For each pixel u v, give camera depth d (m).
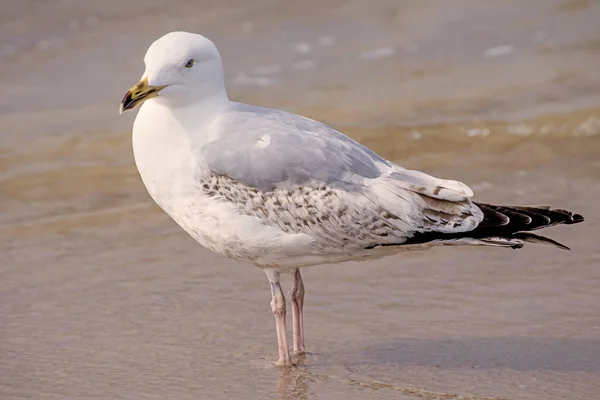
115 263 13.55
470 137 17.92
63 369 10.55
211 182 10.07
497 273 12.97
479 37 23.19
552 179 16.34
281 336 10.69
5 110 19.61
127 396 9.95
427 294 12.40
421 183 10.27
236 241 10.29
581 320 11.54
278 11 25.03
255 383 10.27
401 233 10.14
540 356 10.70
